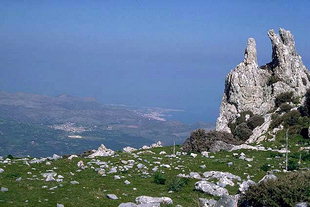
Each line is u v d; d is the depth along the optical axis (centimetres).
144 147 6719
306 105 7138
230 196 2680
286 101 8306
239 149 5494
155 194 3070
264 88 8806
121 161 4319
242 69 8888
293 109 7388
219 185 3350
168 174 3812
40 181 3259
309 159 4706
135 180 3509
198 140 6041
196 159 4697
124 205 2644
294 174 2625
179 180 3341
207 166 4222
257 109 8531
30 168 3850
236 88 8706
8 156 5038
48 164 4106
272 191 2495
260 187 2556
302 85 8569
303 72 8906
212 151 5734
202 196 3080
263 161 4553
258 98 8669
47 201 2680
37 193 2858
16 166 3947
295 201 2406
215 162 4431
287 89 8550
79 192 2948
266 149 5594
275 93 8556
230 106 8750
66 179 3403
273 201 2459
